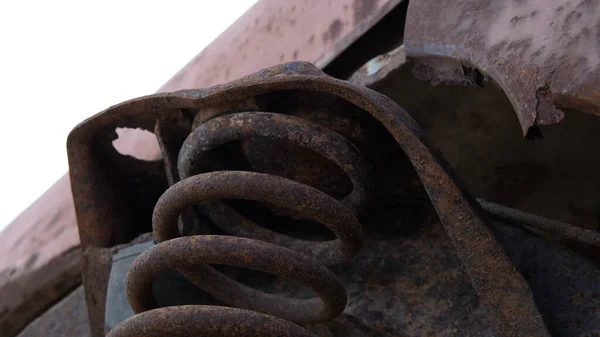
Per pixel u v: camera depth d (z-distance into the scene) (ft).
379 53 2.21
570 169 2.42
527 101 1.34
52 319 2.35
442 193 1.34
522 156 2.47
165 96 1.52
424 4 1.72
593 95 1.24
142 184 1.91
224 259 1.34
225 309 1.27
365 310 1.62
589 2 1.32
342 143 1.40
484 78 1.59
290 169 1.53
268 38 2.35
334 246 1.54
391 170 1.56
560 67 1.29
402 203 1.67
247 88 1.38
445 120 2.43
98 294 1.87
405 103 2.33
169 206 1.42
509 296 1.34
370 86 2.15
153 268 1.39
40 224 2.61
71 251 2.42
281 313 1.55
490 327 1.49
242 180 1.36
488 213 1.63
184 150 1.49
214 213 1.64
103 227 1.84
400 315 1.58
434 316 1.55
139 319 1.28
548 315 1.42
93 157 1.78
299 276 1.36
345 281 1.67
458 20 1.59
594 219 2.43
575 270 1.47
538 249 1.53
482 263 1.34
